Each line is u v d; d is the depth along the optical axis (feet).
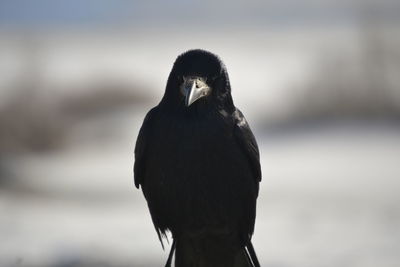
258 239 44.91
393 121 84.79
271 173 64.69
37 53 133.80
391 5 152.15
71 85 102.53
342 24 187.73
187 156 24.17
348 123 84.89
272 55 143.54
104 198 58.65
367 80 89.35
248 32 183.01
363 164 66.54
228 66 134.31
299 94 91.86
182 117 24.39
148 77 119.34
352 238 44.14
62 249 41.34
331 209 53.16
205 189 24.34
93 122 91.81
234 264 25.52
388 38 95.55
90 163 72.74
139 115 95.30
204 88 24.45
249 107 100.58
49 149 79.87
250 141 24.89
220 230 24.94
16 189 60.70
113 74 113.29
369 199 55.57
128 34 180.34
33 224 48.65
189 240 25.18
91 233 45.93
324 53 103.35
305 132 82.99
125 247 41.78
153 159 24.47
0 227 47.75
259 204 55.21
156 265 38.22
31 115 81.41
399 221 48.65
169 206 24.59
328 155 71.61
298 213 52.16
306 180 61.87
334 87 89.92
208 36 176.96
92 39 169.37
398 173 63.31
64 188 61.62
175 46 159.74
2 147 78.48
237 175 24.58
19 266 32.53
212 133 24.29
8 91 88.28
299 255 40.75
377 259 39.29
